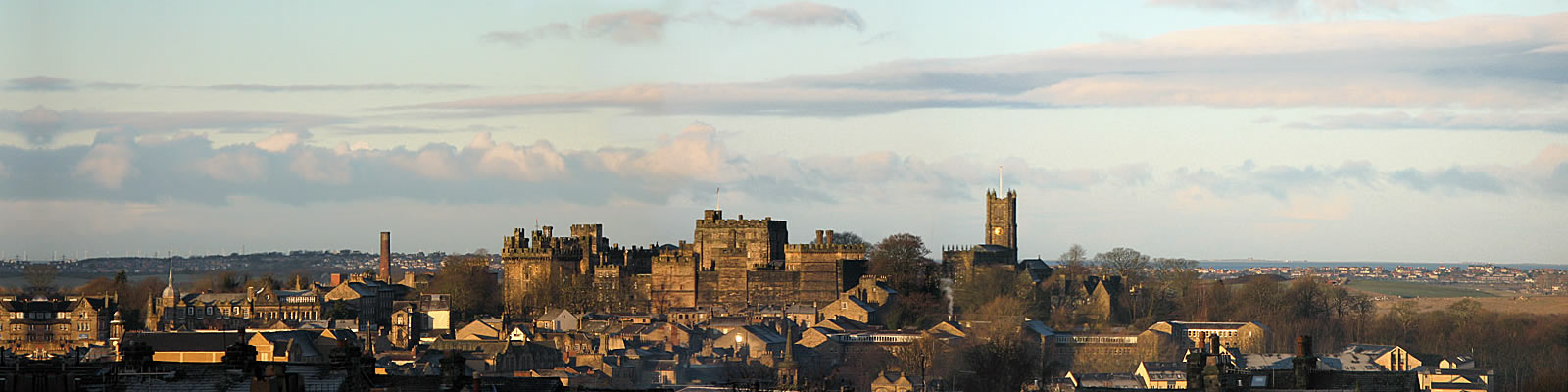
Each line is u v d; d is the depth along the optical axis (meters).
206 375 185.00
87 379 182.62
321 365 197.75
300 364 199.00
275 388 178.12
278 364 192.50
